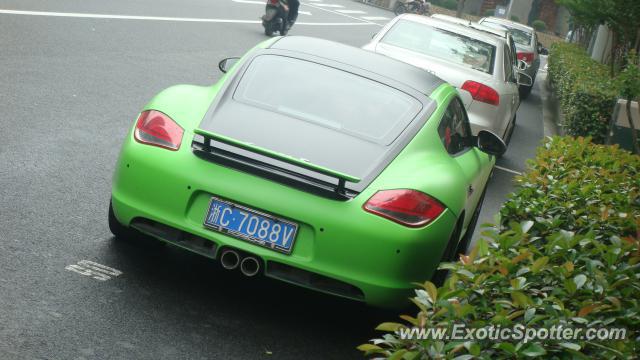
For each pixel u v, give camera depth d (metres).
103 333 4.18
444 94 5.68
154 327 4.35
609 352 2.95
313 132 4.78
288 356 4.33
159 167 4.58
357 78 5.38
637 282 3.71
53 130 7.98
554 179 6.11
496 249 3.96
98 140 8.00
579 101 13.52
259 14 25.00
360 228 4.36
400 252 4.39
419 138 5.00
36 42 12.08
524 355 2.77
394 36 10.47
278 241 4.41
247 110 4.91
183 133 4.70
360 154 4.68
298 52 5.58
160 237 4.60
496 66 10.52
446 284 3.43
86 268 4.94
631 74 9.93
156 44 14.65
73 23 14.48
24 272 4.71
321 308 5.05
